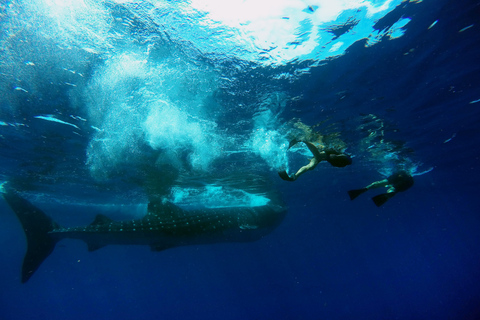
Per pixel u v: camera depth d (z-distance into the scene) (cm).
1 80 678
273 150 1268
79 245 5556
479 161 2103
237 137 1095
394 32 638
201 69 692
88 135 989
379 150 1538
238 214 1243
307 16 575
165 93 767
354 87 833
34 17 531
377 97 912
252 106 870
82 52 616
